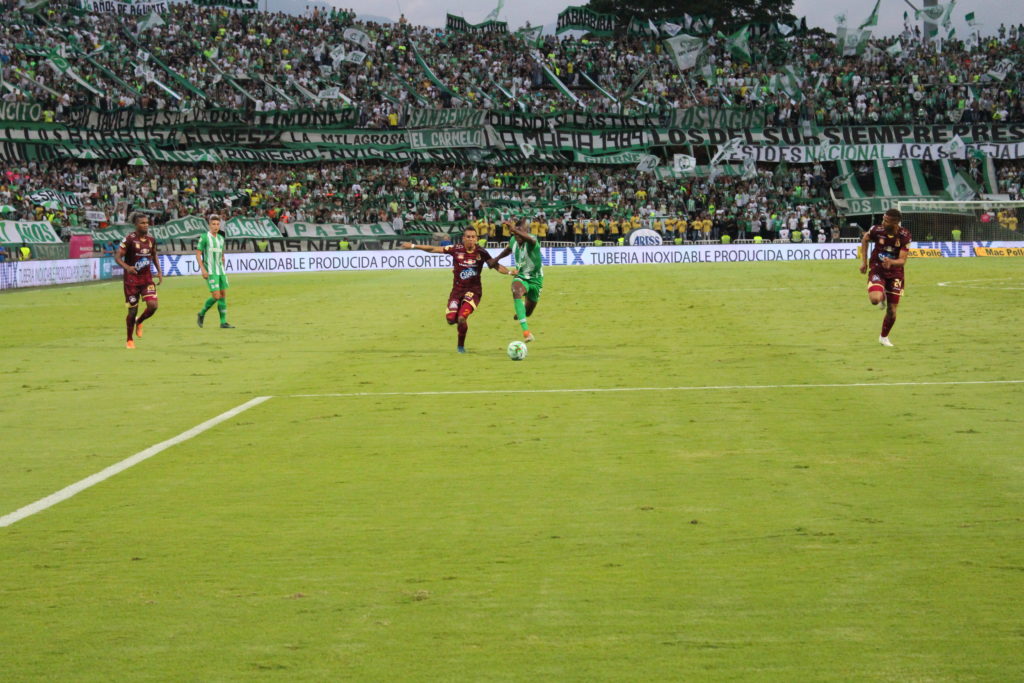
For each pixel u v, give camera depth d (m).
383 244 73.19
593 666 5.70
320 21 88.12
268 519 8.79
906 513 8.60
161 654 5.96
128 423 13.77
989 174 83.62
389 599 6.78
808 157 83.94
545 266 67.19
